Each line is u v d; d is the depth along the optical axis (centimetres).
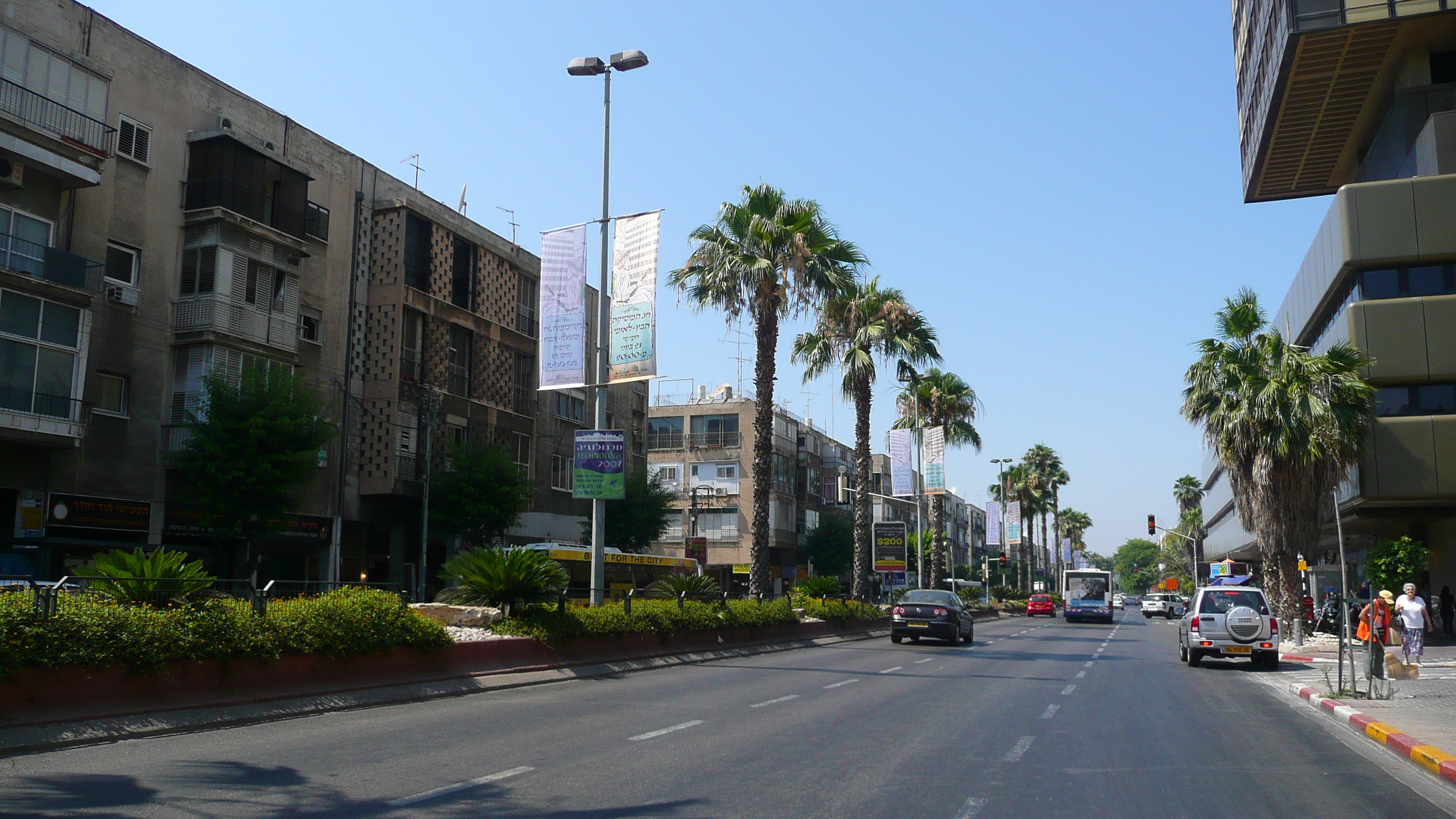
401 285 3700
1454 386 3262
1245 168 5250
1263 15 4334
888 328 4525
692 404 7356
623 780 820
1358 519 3681
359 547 3703
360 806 706
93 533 2720
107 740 1006
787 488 7619
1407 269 3303
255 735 1073
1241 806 779
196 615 1201
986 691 1662
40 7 2617
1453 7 3416
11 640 988
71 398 2553
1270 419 2905
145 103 2925
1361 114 4219
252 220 3066
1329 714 1457
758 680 1820
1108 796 805
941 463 4747
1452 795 841
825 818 701
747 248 3156
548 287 2133
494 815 686
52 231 2591
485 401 4175
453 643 1606
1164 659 2597
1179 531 12619
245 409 2764
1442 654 2650
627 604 2142
